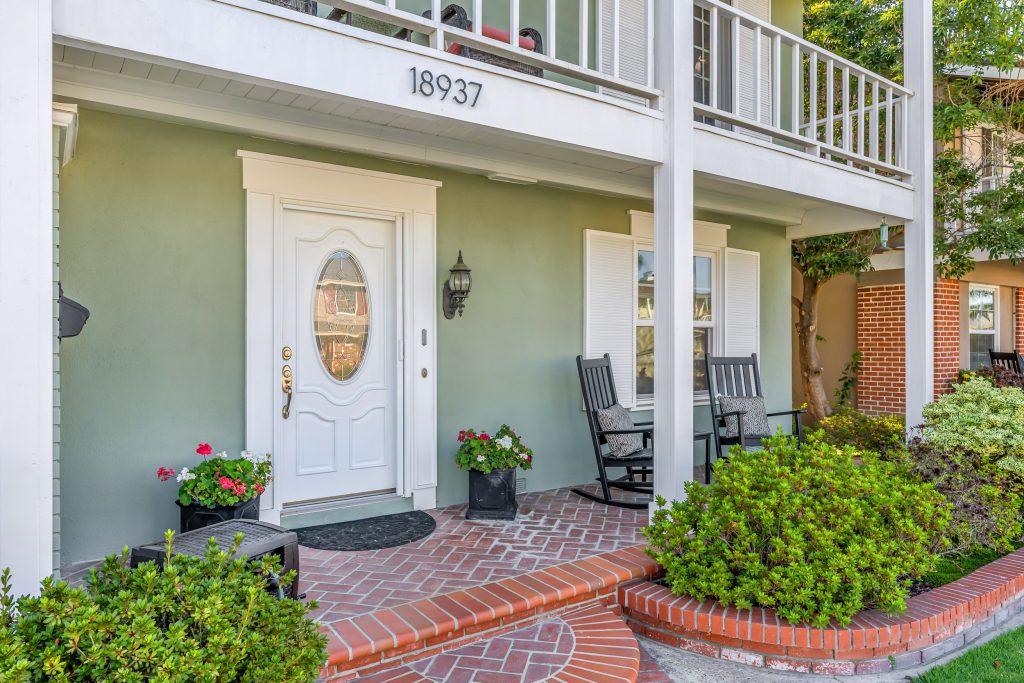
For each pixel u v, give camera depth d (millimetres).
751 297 6773
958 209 7547
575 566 3473
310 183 4102
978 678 2848
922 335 5551
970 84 7797
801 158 4629
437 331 4660
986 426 4711
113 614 1589
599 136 3596
